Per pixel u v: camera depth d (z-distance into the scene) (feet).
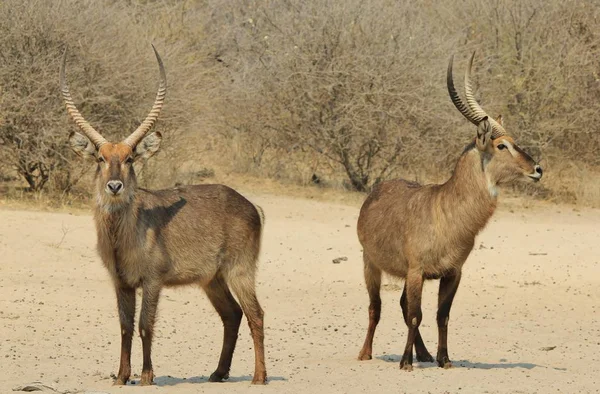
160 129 202.39
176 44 221.87
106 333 117.70
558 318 132.57
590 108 232.12
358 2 221.25
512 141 97.71
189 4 284.00
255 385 92.07
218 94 224.33
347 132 217.15
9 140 192.03
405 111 213.87
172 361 105.60
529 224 195.21
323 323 127.44
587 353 111.96
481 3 241.55
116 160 88.89
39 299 131.95
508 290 147.84
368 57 214.48
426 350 106.42
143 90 198.18
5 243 155.53
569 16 240.12
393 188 107.04
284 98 220.84
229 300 98.27
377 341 118.62
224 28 265.95
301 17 224.33
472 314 134.62
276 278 151.84
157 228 90.63
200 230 93.56
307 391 88.69
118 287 90.99
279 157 229.86
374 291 108.37
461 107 101.76
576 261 164.55
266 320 128.47
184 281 93.71
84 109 195.52
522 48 231.09
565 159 234.58
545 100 227.61
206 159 232.53
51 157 193.77
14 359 102.94
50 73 190.29
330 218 194.18
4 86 189.26
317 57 217.36
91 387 88.58
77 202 193.77
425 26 234.17
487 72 230.68
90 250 159.53
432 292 147.43
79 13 197.06
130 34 208.03
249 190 214.69
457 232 97.45
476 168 97.35
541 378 95.81
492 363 105.40
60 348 109.40
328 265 159.53
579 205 217.36
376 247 104.68
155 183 207.82
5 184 201.67
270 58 229.66
